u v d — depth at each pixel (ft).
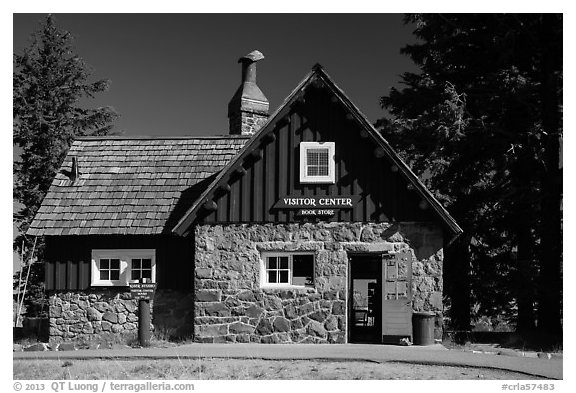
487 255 91.56
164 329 70.95
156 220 72.23
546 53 82.58
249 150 66.54
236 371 50.93
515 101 84.07
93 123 131.23
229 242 67.21
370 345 63.67
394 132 84.89
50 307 71.97
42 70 128.16
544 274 79.30
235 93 86.17
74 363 54.80
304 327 65.62
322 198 66.49
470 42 89.51
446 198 88.28
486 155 86.89
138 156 79.82
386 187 66.33
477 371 50.83
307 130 67.31
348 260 66.18
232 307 66.49
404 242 65.77
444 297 89.81
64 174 77.66
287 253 66.90
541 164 82.58
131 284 64.49
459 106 79.20
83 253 72.49
